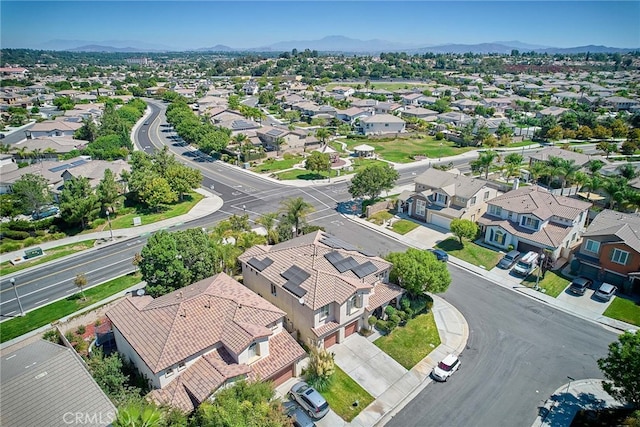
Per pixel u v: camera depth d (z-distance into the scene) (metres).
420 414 29.94
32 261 55.06
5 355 29.70
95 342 36.56
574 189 77.31
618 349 27.70
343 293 35.44
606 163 87.69
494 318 40.91
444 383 32.78
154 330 30.72
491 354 35.94
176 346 29.22
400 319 39.12
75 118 137.62
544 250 50.34
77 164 86.94
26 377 26.48
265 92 197.62
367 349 36.34
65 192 63.69
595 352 36.09
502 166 92.44
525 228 53.97
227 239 54.66
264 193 80.50
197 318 31.59
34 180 70.25
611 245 45.03
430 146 120.25
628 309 41.72
